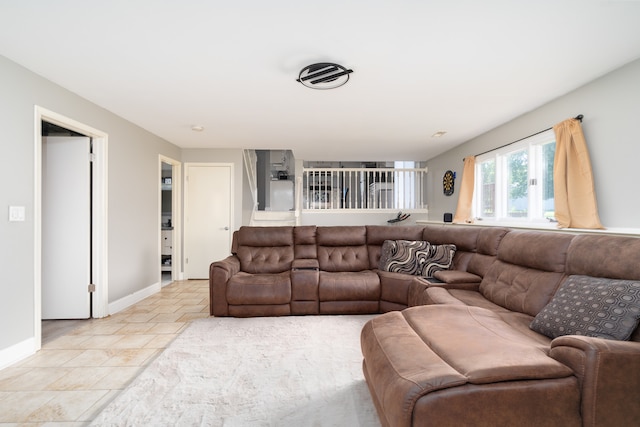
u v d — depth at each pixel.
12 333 2.13
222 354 2.23
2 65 2.08
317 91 2.71
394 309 3.06
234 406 1.63
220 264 3.10
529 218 3.24
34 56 2.10
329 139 4.47
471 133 4.12
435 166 5.79
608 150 2.36
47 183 3.00
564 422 1.08
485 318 1.74
